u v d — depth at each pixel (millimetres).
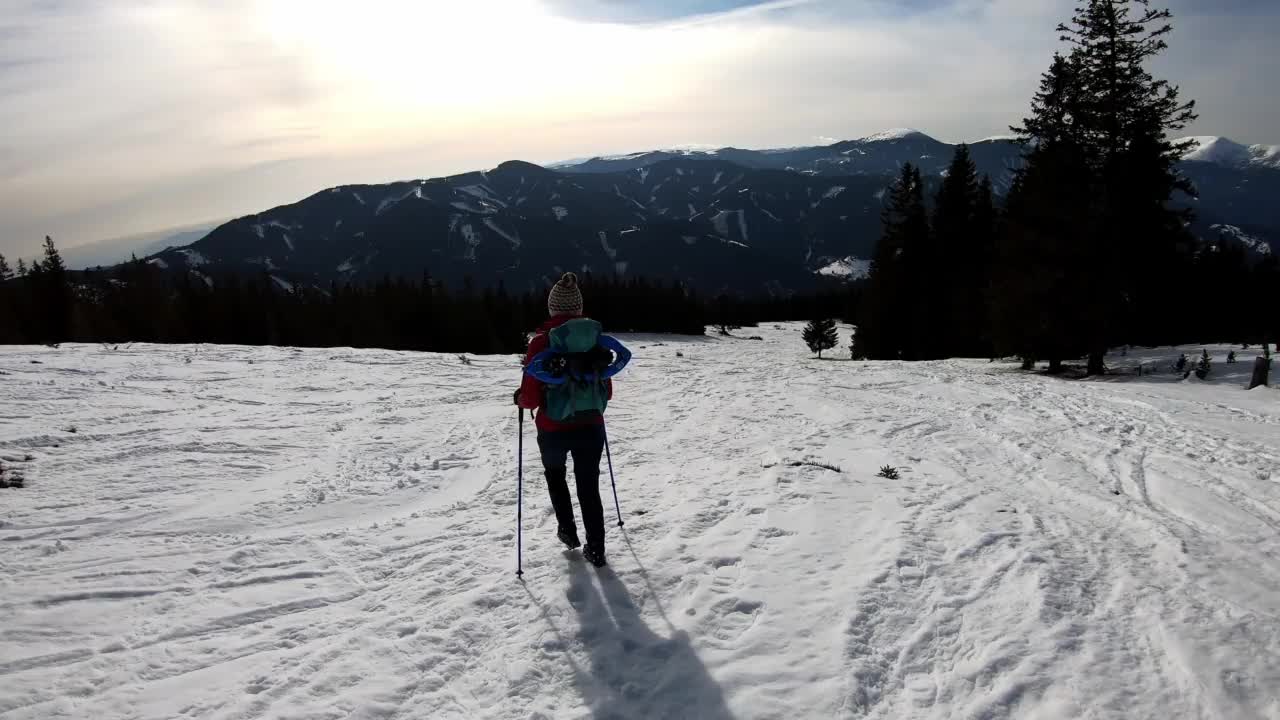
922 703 2730
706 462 7062
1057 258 18844
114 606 3770
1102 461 6934
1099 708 2607
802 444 7789
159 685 2984
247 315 54750
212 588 4020
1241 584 3666
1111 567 3941
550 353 3924
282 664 3139
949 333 32875
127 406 9969
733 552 4234
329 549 4691
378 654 3205
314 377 13781
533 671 3018
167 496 5980
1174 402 10797
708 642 3199
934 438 8219
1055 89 19484
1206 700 2623
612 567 4094
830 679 2865
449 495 6199
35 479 6344
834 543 4375
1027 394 12102
